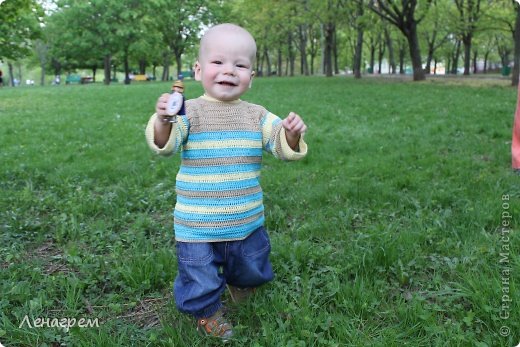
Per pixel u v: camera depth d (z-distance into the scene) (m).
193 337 2.58
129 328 2.70
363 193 4.92
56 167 6.62
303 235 3.95
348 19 28.08
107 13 38.06
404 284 3.14
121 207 4.82
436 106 12.35
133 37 39.41
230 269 2.64
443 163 6.20
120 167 6.43
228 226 2.49
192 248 2.50
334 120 10.58
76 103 16.61
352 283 3.10
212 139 2.48
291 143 2.51
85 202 4.88
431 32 41.25
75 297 3.03
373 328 2.63
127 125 10.64
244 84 2.54
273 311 2.79
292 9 29.44
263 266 2.70
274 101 15.04
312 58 51.50
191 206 2.50
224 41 2.50
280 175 5.84
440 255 3.50
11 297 3.01
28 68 58.72
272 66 77.88
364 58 70.38
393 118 10.52
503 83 21.17
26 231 4.21
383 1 26.41
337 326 2.59
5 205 4.88
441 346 2.44
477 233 3.80
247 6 35.88
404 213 4.43
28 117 12.59
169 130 2.36
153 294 3.08
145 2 38.84
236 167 2.49
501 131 8.15
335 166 6.31
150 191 5.25
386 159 6.54
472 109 11.30
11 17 13.05
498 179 5.23
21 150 7.92
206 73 2.52
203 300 2.49
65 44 42.06
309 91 18.81
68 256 3.57
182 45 46.56
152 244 3.87
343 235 3.93
